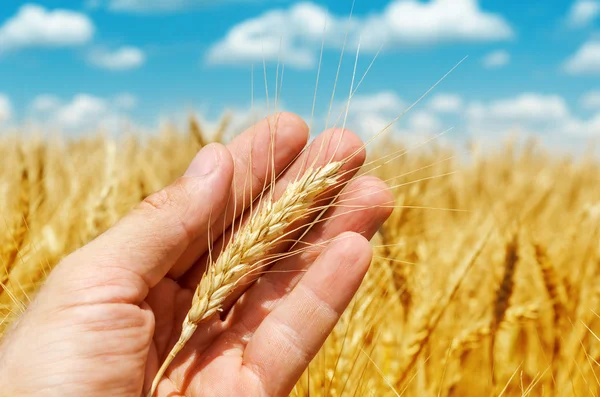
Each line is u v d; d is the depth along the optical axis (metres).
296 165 0.33
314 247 0.33
